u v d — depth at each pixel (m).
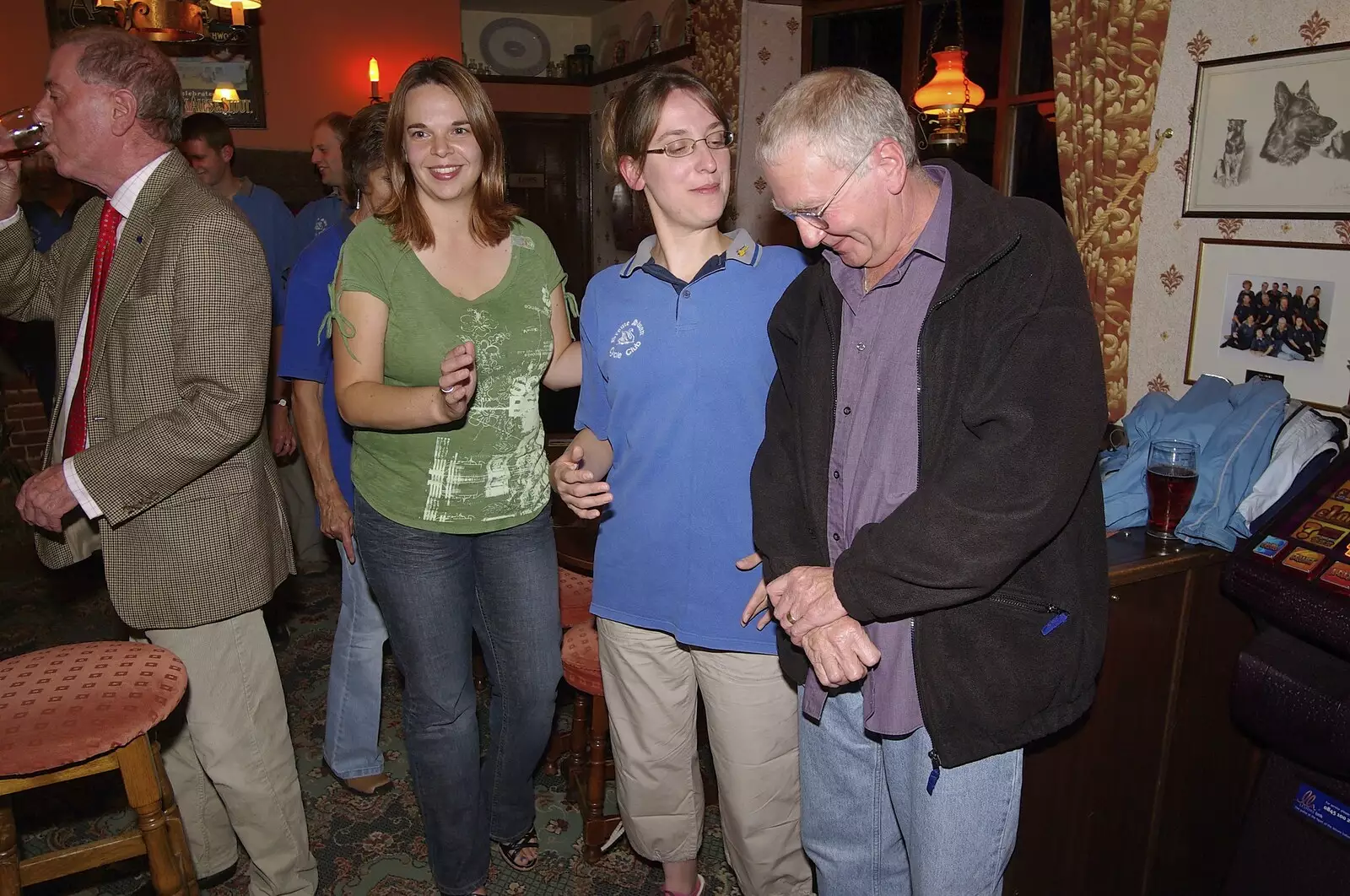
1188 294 2.22
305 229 3.59
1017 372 1.16
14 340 4.16
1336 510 1.64
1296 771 1.62
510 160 7.02
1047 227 1.21
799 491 1.46
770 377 1.60
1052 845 1.77
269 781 1.83
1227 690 1.88
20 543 4.18
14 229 1.82
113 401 1.63
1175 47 2.18
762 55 4.01
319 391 2.08
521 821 2.10
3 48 4.92
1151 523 1.81
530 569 1.82
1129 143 2.25
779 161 1.21
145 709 1.55
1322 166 1.92
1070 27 2.34
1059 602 1.24
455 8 5.73
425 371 1.70
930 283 1.26
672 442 1.61
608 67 6.68
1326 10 1.89
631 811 1.88
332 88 5.57
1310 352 1.98
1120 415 2.37
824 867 1.63
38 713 1.53
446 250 1.69
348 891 2.08
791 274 1.60
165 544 1.65
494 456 1.73
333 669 2.31
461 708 1.80
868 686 1.37
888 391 1.30
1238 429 1.82
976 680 1.26
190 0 4.09
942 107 2.87
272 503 1.83
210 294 1.56
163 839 1.64
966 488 1.15
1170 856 1.92
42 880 1.67
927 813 1.36
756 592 1.51
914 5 3.46
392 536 1.72
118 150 1.59
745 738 1.68
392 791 2.43
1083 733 1.74
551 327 1.80
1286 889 1.65
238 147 5.44
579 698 2.31
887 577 1.20
